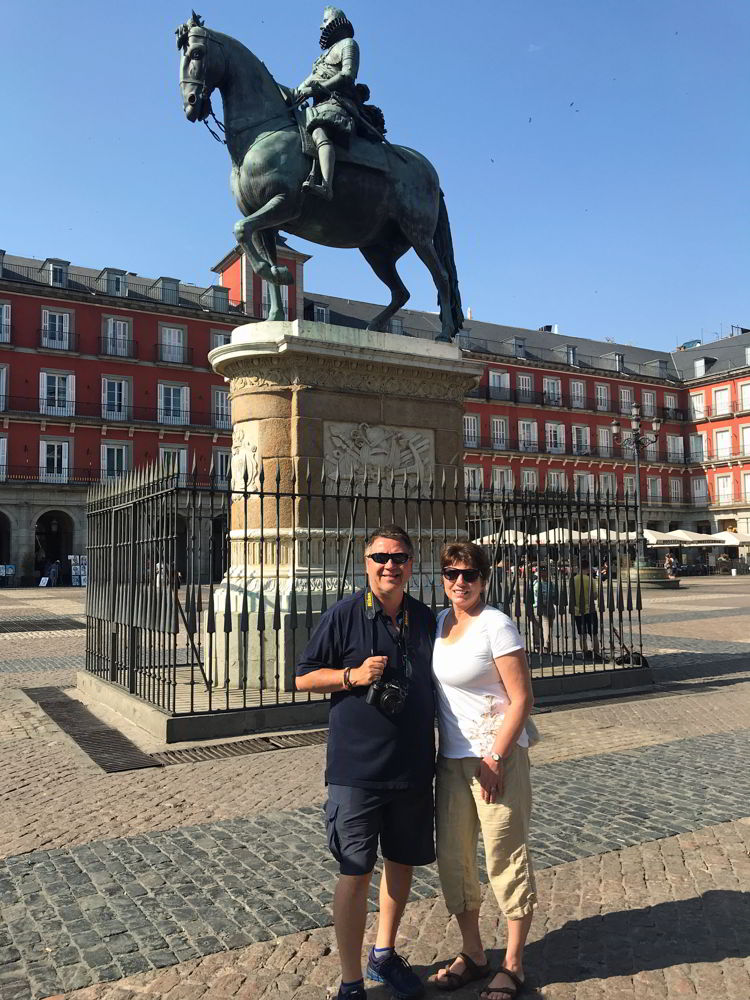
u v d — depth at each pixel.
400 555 2.56
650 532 35.34
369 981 2.58
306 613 6.76
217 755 5.29
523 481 51.50
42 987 2.47
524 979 2.54
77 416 39.69
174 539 5.86
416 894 3.20
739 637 12.70
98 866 3.42
